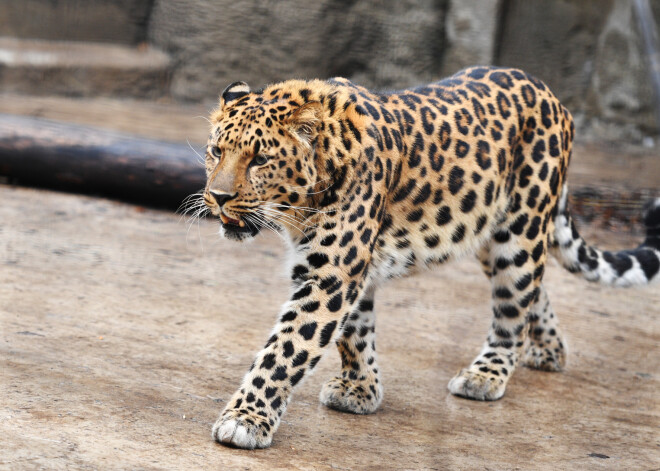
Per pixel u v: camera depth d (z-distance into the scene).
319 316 7.81
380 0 31.09
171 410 8.06
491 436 8.41
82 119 24.89
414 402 9.21
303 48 30.84
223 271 13.67
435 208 8.95
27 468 6.29
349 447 7.75
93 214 16.47
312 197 7.81
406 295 13.30
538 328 10.71
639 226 19.22
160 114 27.70
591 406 9.59
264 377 7.64
